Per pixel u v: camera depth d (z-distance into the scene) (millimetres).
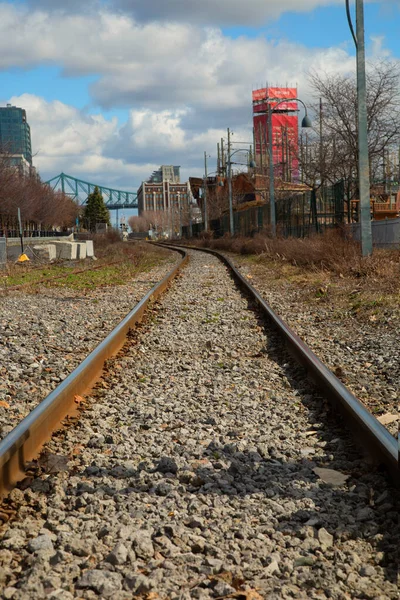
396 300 13133
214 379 7809
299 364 8344
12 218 72688
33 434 5137
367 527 3816
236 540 3689
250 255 40000
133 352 9430
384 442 4562
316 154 40500
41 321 12273
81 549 3551
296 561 3461
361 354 9016
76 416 6180
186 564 3428
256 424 6051
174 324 12266
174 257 46938
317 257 23266
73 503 4227
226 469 4871
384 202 39844
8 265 27734
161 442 5520
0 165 64500
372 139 35906
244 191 87750
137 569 3369
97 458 5074
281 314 13438
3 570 3316
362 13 20688
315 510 4117
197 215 123000
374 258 19125
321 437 5641
